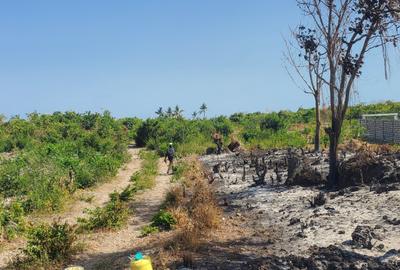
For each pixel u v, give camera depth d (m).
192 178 22.86
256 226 12.62
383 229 10.76
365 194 14.68
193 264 9.12
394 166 16.44
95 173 22.77
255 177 21.84
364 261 8.52
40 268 10.27
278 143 38.03
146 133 47.28
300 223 12.32
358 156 17.42
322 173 18.59
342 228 11.27
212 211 13.26
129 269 9.38
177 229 12.72
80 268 8.19
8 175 19.08
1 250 11.91
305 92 29.08
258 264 8.62
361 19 16.84
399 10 15.81
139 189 20.67
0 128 48.62
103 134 48.66
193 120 58.56
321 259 8.70
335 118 17.38
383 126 35.78
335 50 17.98
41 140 45.31
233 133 47.91
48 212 15.95
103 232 13.33
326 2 17.83
